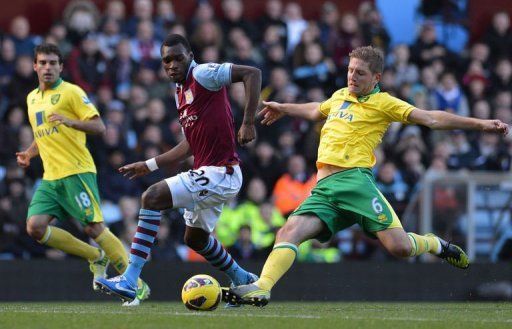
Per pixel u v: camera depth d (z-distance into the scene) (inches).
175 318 719.1
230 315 756.6
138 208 1418.6
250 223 1437.0
